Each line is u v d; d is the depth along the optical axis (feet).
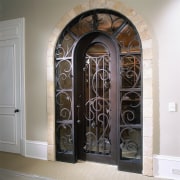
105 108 10.68
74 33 11.02
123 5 9.75
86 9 10.43
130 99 9.88
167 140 9.13
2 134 12.50
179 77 8.95
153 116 9.31
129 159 9.89
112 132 10.50
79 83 11.13
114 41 10.11
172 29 9.04
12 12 12.23
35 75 11.69
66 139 11.30
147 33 9.34
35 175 9.37
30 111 11.84
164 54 9.16
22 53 11.97
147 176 9.25
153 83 9.31
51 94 11.21
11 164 10.69
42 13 11.48
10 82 12.37
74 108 10.93
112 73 10.49
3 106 12.46
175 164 8.96
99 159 10.80
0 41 12.44
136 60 9.77
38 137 11.65
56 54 11.30
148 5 9.38
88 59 11.01
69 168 10.15
